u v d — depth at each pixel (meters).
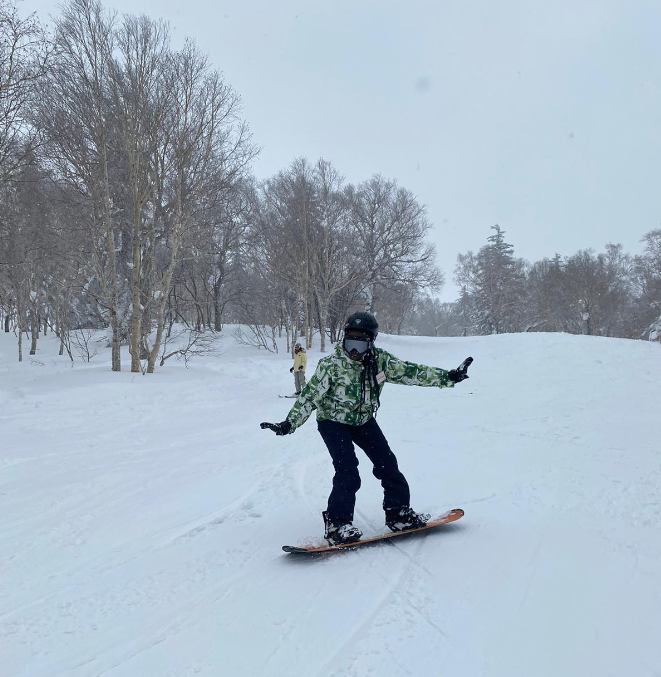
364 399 4.05
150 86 19.98
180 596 3.37
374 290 43.88
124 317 28.47
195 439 9.49
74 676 2.57
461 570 3.38
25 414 12.22
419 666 2.41
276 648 2.67
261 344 36.25
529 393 12.93
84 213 21.36
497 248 69.00
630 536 3.71
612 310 55.53
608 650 2.45
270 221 33.88
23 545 4.56
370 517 4.60
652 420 8.51
